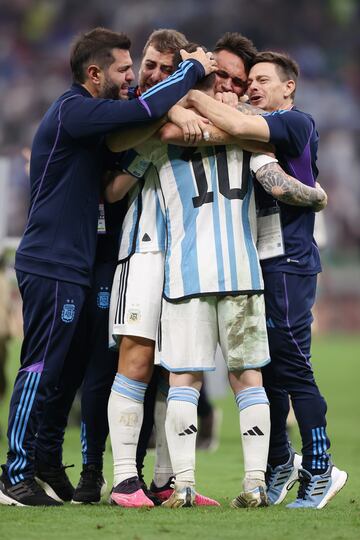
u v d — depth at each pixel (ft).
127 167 49.11
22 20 320.09
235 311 47.44
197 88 50.21
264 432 47.83
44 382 48.60
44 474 51.93
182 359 47.65
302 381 48.98
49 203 48.83
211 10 313.32
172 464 48.32
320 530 41.63
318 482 48.67
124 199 51.96
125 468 49.19
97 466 51.31
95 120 47.65
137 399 49.52
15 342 196.85
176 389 47.98
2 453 73.72
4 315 90.99
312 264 49.57
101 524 42.65
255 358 47.62
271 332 48.85
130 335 48.96
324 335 273.75
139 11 315.58
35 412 48.60
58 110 48.91
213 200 48.08
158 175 49.26
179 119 47.42
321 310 273.54
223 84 52.42
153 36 51.31
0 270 91.09
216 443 88.28
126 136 48.21
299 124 48.49
